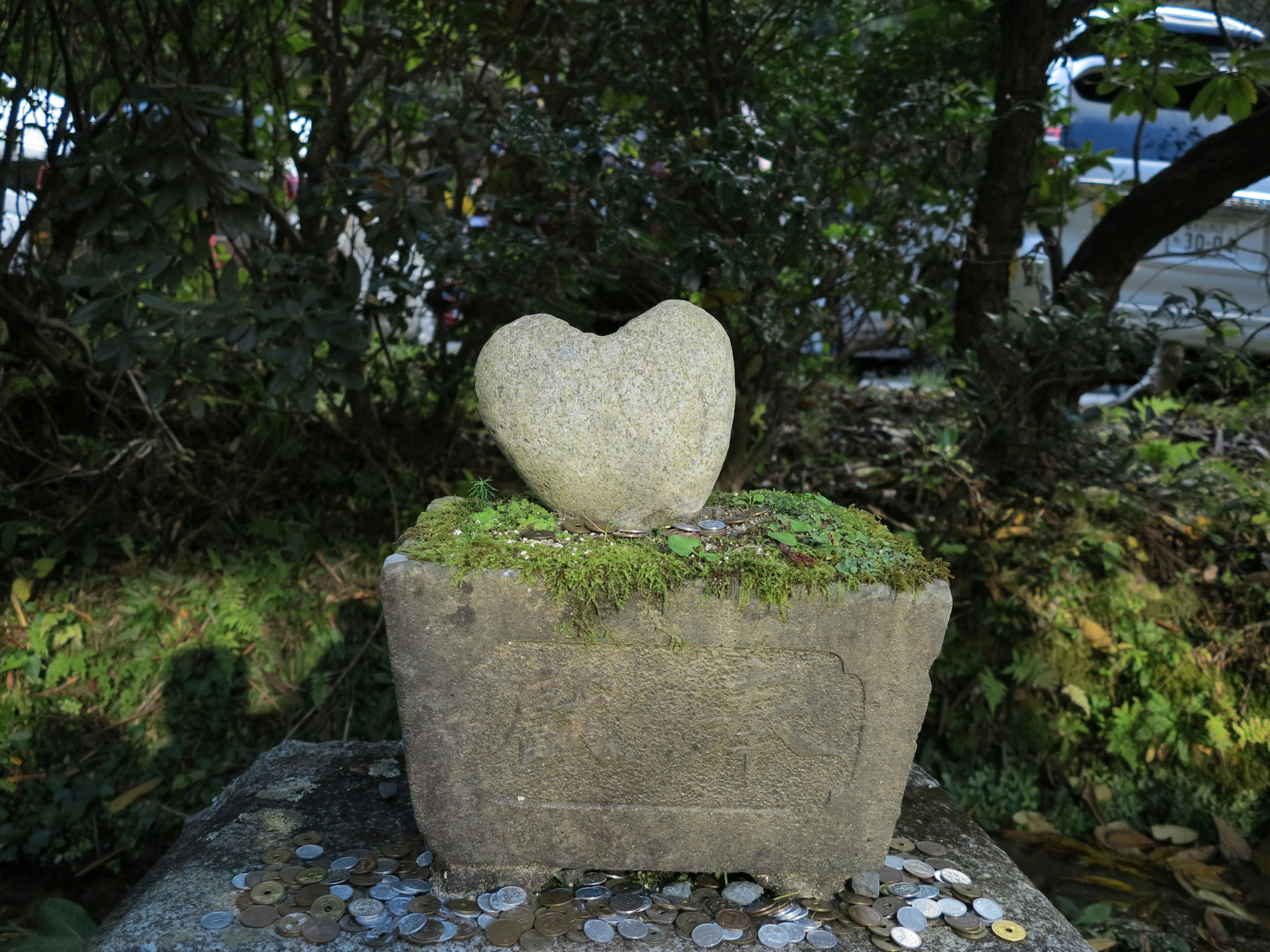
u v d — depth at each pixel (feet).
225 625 11.17
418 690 5.81
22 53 10.61
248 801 7.69
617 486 6.11
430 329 16.93
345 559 11.93
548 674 5.81
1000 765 10.85
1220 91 10.80
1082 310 11.07
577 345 6.08
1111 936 8.45
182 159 9.30
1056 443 10.64
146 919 5.95
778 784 6.09
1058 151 12.21
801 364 14.19
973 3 11.59
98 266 9.56
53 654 10.94
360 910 6.05
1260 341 13.96
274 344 10.57
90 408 12.46
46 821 9.95
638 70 10.75
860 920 6.09
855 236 11.04
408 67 12.74
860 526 6.77
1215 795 10.33
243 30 12.02
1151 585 11.36
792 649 5.76
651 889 6.39
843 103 11.84
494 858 6.19
